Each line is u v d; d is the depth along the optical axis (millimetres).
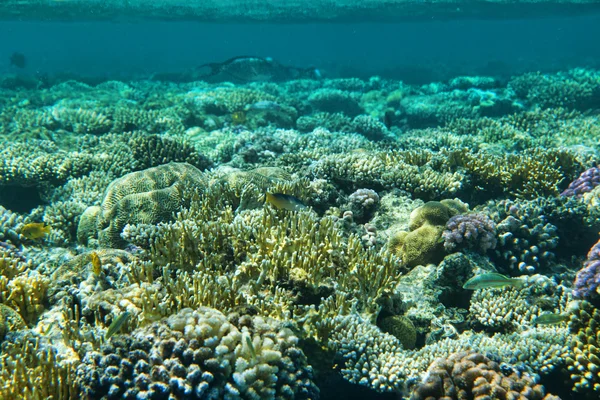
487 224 1352
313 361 956
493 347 1010
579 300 1051
